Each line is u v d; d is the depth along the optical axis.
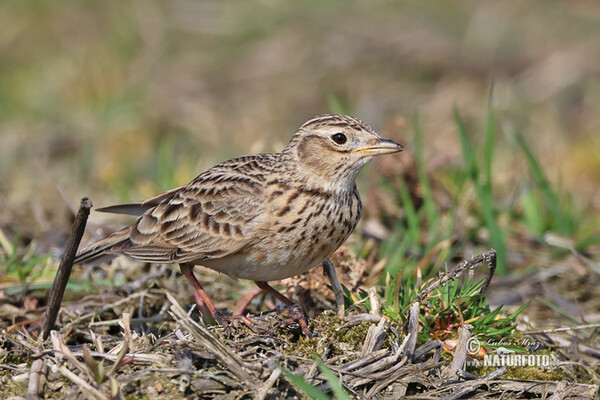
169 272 12.06
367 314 9.41
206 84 21.69
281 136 19.05
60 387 8.39
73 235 9.23
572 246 12.84
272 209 9.86
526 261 12.90
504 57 22.09
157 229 10.48
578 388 8.95
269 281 10.64
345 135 9.98
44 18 24.33
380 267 11.52
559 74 21.00
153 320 10.73
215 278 11.91
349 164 9.99
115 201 15.36
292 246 9.87
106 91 20.25
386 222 13.70
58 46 23.17
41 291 11.31
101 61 21.59
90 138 18.94
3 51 22.91
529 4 24.55
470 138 18.61
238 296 11.38
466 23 23.50
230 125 20.05
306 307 10.62
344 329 9.34
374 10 23.91
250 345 9.03
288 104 20.88
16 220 13.91
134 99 20.09
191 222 10.23
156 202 10.84
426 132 18.42
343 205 10.07
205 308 10.31
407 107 20.31
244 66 22.36
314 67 21.98
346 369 8.66
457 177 14.30
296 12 23.80
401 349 8.90
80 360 8.73
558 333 10.78
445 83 21.22
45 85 20.61
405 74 21.69
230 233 9.95
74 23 24.27
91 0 24.83
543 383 9.01
